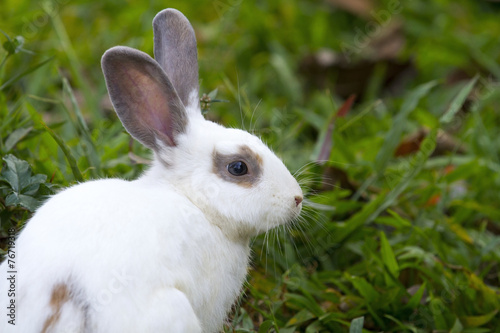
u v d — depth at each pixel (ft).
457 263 19.16
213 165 14.73
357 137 25.23
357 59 29.45
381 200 19.25
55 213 13.26
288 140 22.36
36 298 12.38
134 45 24.63
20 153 18.10
